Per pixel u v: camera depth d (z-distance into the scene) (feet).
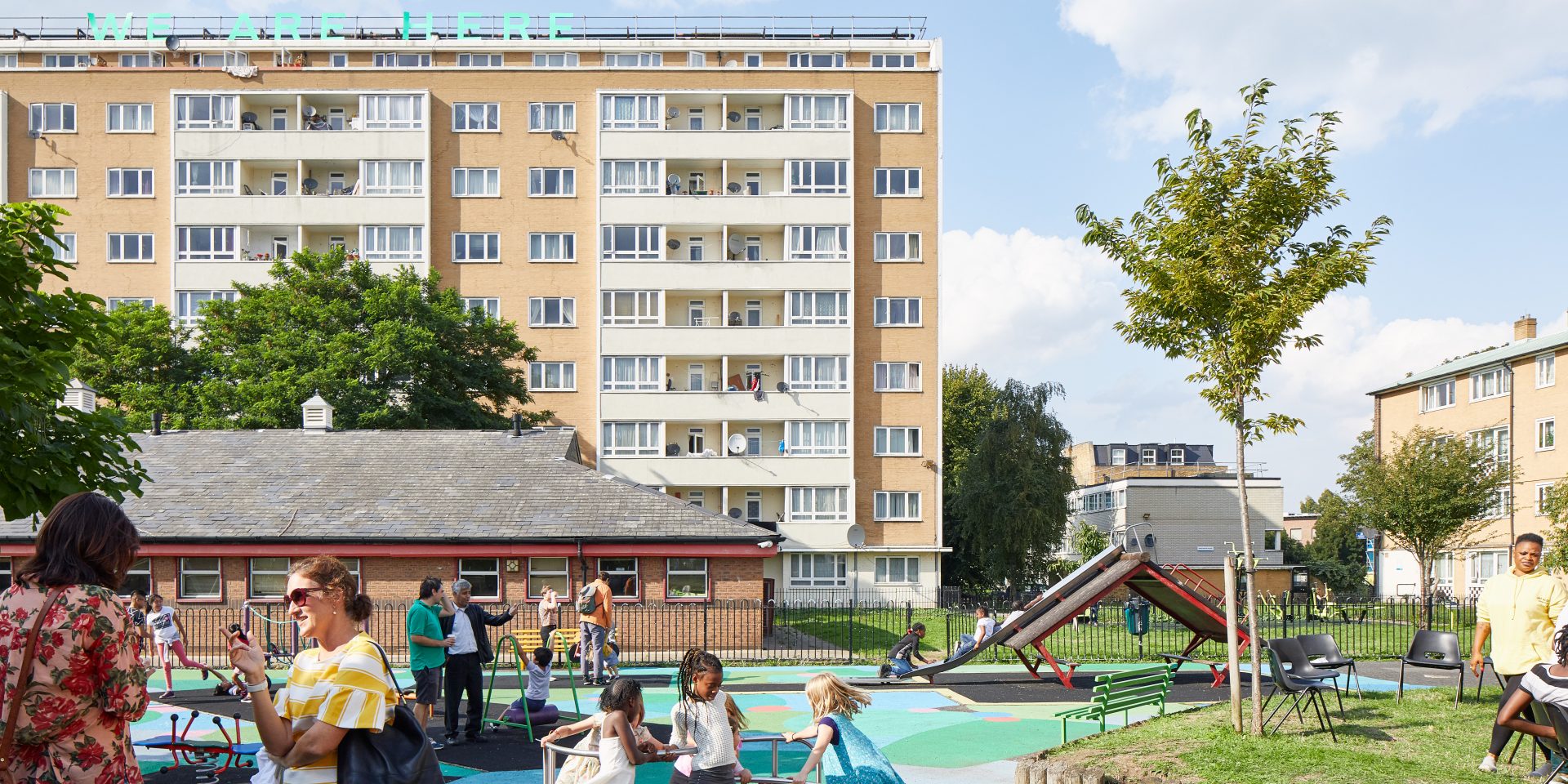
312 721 16.10
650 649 92.63
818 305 177.68
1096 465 334.03
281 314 141.28
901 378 179.32
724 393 174.91
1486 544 186.19
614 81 182.80
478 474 102.32
